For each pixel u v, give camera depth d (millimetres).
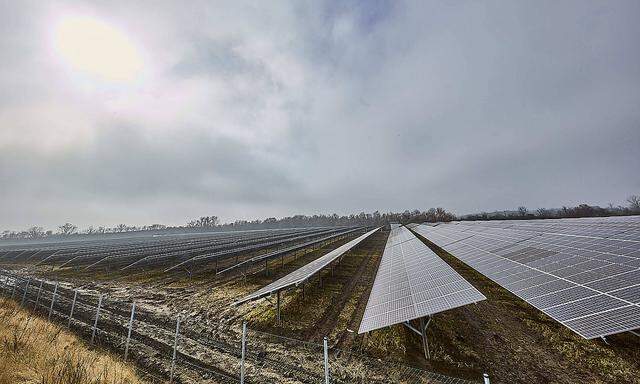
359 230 112938
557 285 11570
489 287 21594
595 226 26078
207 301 20766
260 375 10578
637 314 7809
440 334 13781
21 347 10320
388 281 16828
